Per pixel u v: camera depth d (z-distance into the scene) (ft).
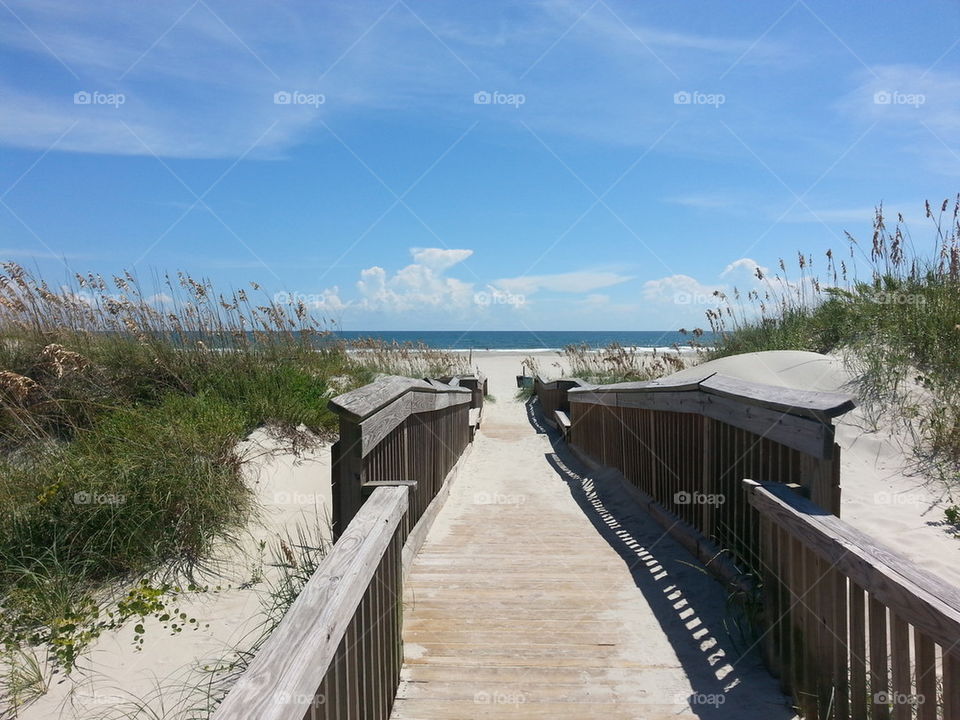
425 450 19.16
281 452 20.57
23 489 14.82
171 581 13.71
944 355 22.24
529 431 46.14
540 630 11.80
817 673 8.65
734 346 34.83
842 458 18.80
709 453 14.85
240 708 4.75
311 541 15.62
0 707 9.92
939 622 6.01
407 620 12.27
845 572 7.71
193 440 17.31
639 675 10.16
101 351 23.18
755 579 11.65
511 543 17.58
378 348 47.39
